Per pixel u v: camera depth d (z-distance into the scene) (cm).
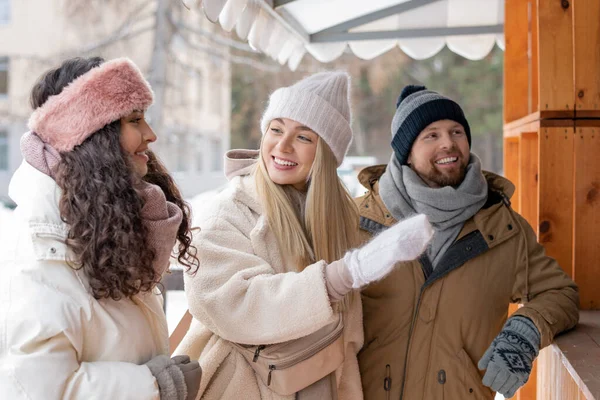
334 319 160
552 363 222
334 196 183
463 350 195
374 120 2830
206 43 1491
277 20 346
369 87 2773
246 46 1313
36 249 124
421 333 196
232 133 2473
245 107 2348
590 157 243
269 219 179
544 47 247
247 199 182
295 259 179
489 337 198
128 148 134
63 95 128
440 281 197
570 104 246
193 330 183
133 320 138
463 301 196
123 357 135
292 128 180
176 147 1753
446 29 429
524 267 202
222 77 1622
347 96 190
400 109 211
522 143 303
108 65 130
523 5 344
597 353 179
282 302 158
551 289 201
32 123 130
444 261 197
